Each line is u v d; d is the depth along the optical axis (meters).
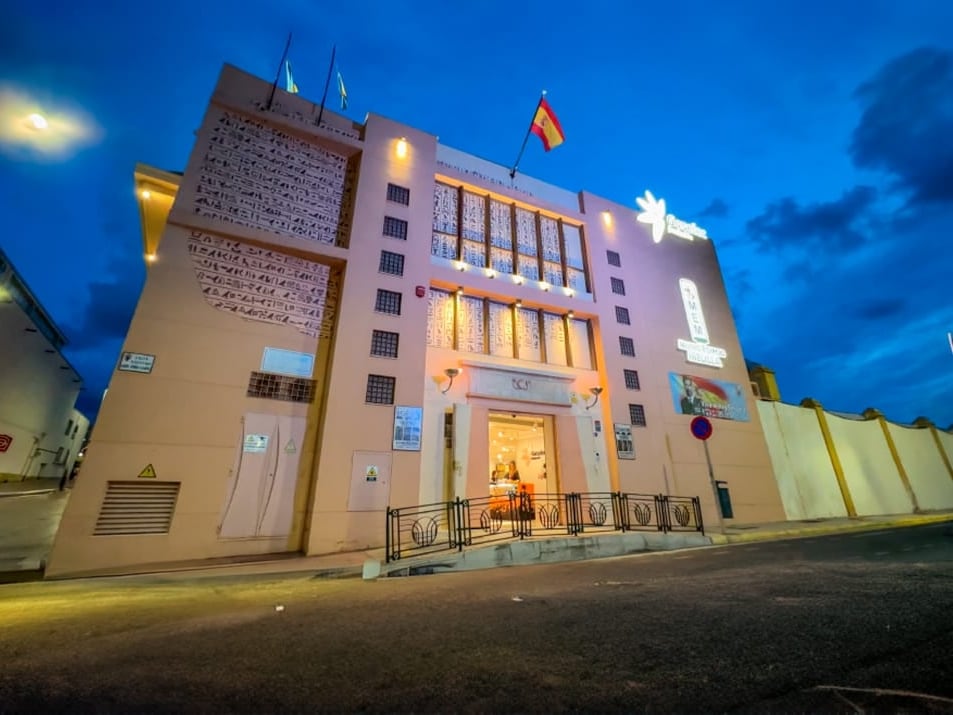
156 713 2.48
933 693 2.43
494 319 16.66
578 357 17.70
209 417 11.12
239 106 13.66
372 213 14.79
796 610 4.22
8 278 24.75
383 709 2.47
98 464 9.71
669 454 17.69
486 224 17.64
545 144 19.03
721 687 2.63
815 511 19.83
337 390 12.45
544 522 13.05
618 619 4.14
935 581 5.25
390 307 14.20
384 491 12.18
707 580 6.03
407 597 5.62
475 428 14.16
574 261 19.30
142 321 10.99
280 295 12.96
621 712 2.37
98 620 4.73
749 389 21.33
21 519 13.95
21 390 26.92
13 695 2.74
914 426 26.70
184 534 10.16
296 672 3.05
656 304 20.47
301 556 10.65
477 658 3.23
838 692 2.51
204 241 12.30
